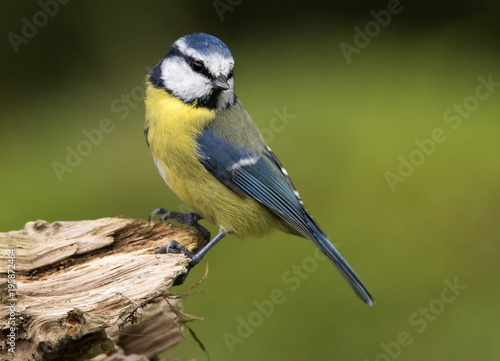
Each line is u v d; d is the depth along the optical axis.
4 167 12.71
